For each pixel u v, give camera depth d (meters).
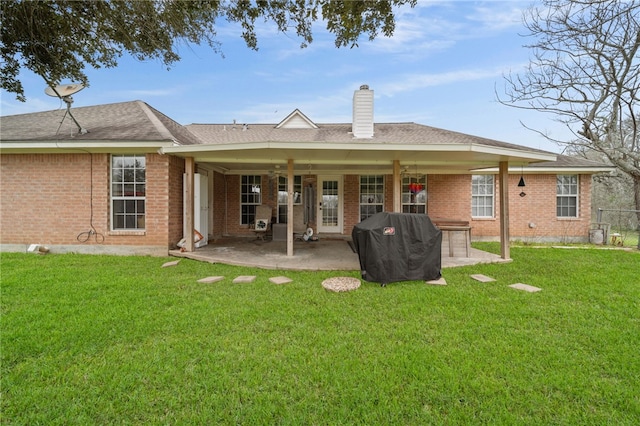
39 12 5.45
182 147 7.12
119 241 7.83
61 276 5.63
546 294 4.84
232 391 2.39
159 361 2.79
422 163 8.50
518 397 2.33
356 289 5.05
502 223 7.56
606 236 10.98
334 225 12.30
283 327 3.58
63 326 3.48
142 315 3.85
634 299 4.57
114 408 2.19
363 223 5.79
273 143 6.11
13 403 2.21
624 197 19.53
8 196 7.93
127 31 5.99
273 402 2.27
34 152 7.82
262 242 10.32
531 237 11.44
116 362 2.78
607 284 5.39
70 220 7.88
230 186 12.07
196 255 7.44
